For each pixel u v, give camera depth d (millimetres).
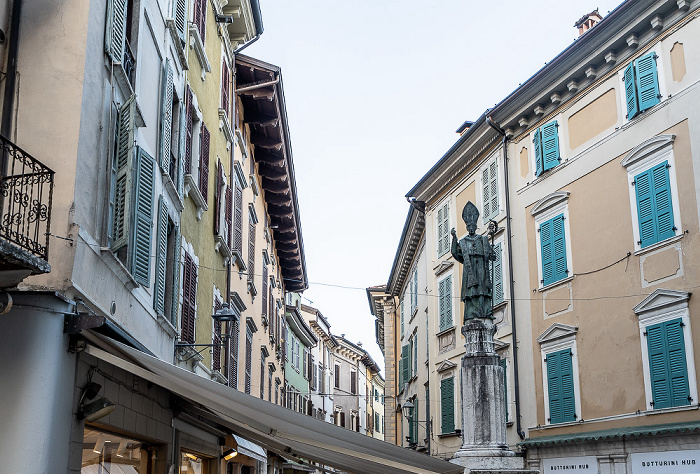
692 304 16828
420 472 10258
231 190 20031
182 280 13867
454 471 10188
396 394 44125
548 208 22094
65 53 8039
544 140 22391
